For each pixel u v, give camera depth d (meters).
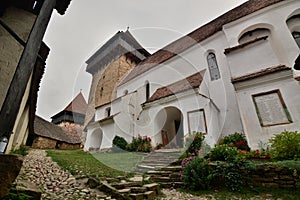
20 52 3.57
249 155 5.36
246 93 6.99
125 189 3.59
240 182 4.34
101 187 3.51
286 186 3.99
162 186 4.71
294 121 5.82
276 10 9.77
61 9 3.88
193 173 4.59
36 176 3.93
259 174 4.38
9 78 3.31
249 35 10.44
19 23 3.73
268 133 6.07
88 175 4.37
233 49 8.41
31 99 7.78
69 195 3.05
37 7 3.98
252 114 6.59
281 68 6.58
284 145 4.75
